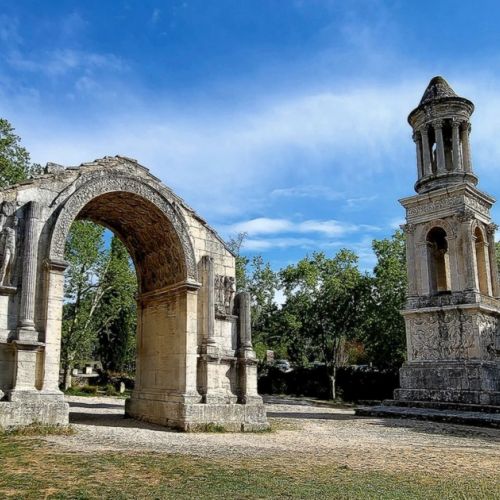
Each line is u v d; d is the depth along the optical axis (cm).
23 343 1789
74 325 4562
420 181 3756
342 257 5678
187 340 2200
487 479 1233
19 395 1753
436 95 3816
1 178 3572
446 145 3938
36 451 1401
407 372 3334
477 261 3553
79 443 1574
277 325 5959
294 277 5841
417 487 1114
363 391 5194
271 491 1030
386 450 1686
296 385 5750
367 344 5378
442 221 3478
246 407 2211
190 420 2067
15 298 1859
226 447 1633
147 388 2436
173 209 2295
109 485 1045
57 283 1911
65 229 1967
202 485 1062
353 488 1077
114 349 5862
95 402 3619
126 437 1777
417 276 3531
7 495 952
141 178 2239
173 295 2339
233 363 2316
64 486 1027
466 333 3195
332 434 2134
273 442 1816
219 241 2447
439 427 2491
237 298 2439
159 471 1191
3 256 1841
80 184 2062
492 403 2884
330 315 5469
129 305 5122
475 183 3672
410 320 3462
